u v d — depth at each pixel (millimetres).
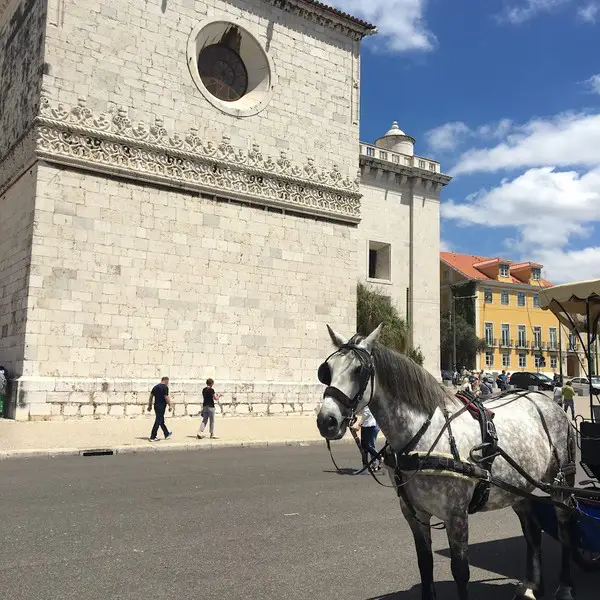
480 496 5168
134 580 5793
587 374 7230
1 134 24188
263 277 24781
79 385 19828
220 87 25922
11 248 21641
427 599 5062
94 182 21109
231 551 6855
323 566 6426
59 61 20875
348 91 28750
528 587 5699
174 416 21609
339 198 27562
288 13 27141
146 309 21719
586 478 12922
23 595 5316
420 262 41094
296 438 18719
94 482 10945
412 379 5145
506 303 68375
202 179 23594
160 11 23375
